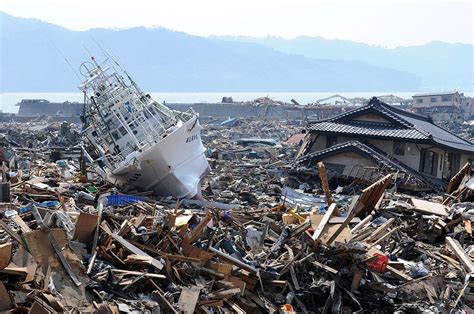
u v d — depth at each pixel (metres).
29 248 12.44
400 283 17.19
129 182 25.98
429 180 34.09
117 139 27.89
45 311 10.74
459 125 94.31
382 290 16.47
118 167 25.11
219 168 39.53
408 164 36.22
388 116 37.47
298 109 104.69
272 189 32.06
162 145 25.02
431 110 107.81
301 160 36.03
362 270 16.75
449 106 107.00
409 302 16.36
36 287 11.80
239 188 31.73
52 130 66.25
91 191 24.95
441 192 33.28
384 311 15.99
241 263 15.87
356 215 22.11
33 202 19.70
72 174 29.83
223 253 16.14
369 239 19.16
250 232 18.56
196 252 15.51
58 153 38.28
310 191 32.66
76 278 12.58
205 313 13.36
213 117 104.25
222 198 28.02
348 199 28.34
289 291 15.97
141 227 16.12
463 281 17.78
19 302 11.20
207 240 16.75
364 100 127.88
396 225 21.66
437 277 17.34
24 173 28.80
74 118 89.75
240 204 26.62
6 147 39.12
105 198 22.03
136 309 12.45
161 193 26.20
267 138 69.44
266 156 50.75
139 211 20.22
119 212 19.70
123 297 12.97
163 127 27.31
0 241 13.15
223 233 17.97
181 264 14.89
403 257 19.69
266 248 17.97
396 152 36.69
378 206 22.58
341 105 113.69
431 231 21.69
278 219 21.91
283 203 24.88
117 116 27.81
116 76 30.55
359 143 34.81
